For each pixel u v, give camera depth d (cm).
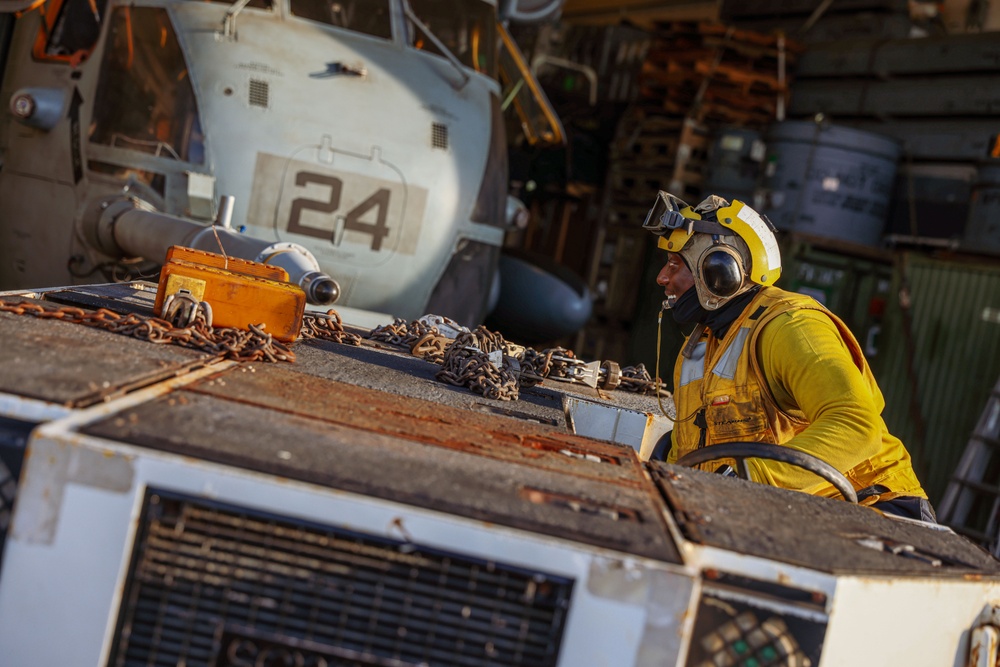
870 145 836
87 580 107
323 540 109
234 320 221
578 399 271
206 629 110
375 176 521
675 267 272
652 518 126
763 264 257
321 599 110
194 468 107
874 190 841
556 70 1182
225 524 109
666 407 308
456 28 622
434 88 568
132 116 512
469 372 235
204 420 125
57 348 156
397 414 165
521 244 1102
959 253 834
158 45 517
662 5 1469
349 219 515
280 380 174
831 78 916
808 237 789
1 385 121
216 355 188
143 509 108
